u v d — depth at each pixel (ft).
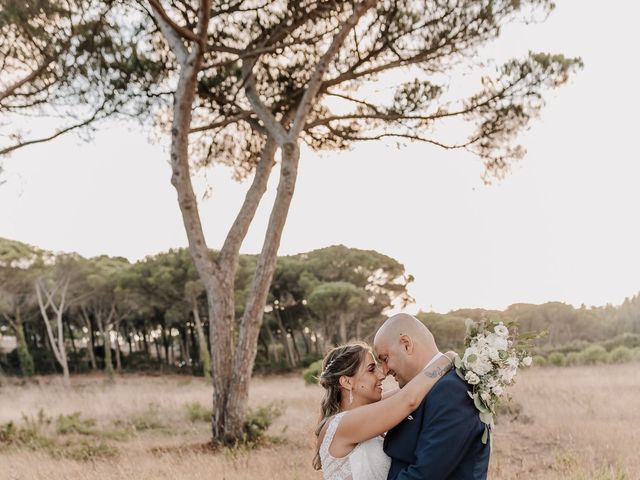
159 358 169.07
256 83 35.35
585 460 21.84
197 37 26.76
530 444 26.99
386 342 8.39
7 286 114.32
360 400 8.98
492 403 7.79
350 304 119.75
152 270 125.39
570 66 32.71
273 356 162.50
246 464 23.27
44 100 32.45
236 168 41.16
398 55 32.91
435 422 7.45
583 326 183.83
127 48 32.22
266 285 30.89
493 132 34.37
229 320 31.42
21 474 23.02
